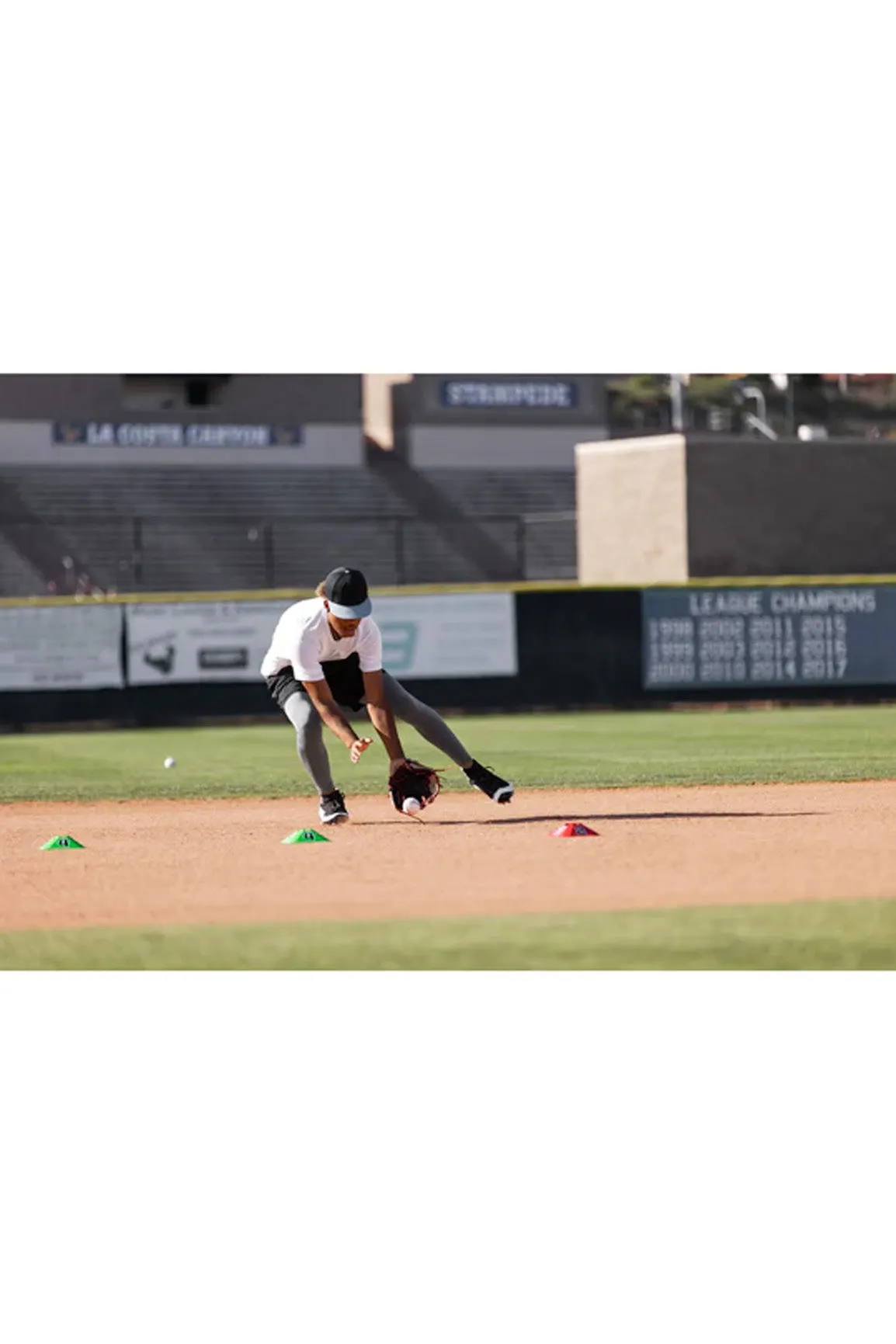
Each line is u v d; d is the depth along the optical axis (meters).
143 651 97.88
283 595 99.69
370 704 37.19
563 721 91.25
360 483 186.50
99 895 30.28
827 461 123.06
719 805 43.84
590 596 102.88
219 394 189.25
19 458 178.00
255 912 28.17
